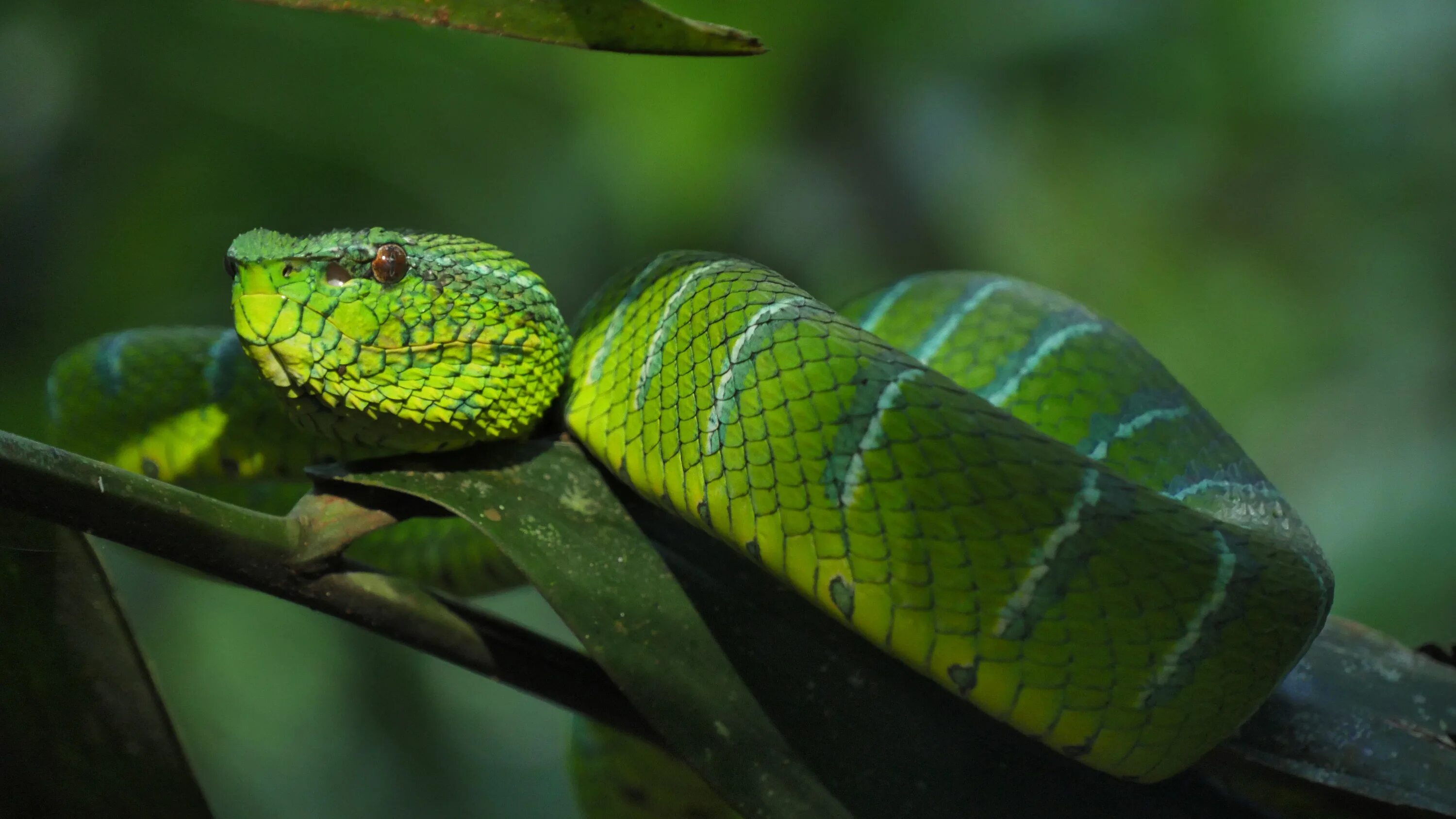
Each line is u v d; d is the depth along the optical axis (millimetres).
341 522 583
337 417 618
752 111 968
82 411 651
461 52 894
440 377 614
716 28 564
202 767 854
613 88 938
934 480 588
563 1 564
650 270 627
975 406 592
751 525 592
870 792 582
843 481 589
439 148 916
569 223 956
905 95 1009
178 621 905
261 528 576
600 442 611
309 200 906
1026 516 586
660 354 610
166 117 866
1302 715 605
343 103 887
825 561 589
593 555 590
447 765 909
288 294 609
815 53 973
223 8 848
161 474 650
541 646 592
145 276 869
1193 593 587
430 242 615
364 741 902
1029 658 585
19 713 587
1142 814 589
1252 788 598
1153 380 648
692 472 599
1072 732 585
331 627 922
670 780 667
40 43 844
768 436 594
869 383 593
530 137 939
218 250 884
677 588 590
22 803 588
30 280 852
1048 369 650
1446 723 608
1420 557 945
